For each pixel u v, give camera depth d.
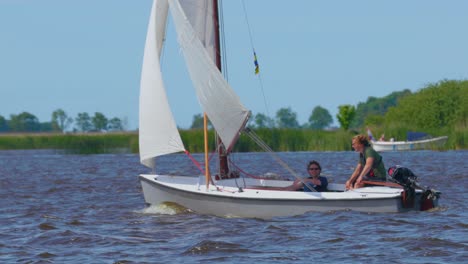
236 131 46.09
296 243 35.94
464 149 145.12
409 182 43.75
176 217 45.25
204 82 46.00
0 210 52.53
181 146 48.31
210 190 45.84
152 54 48.62
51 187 71.75
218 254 33.84
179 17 46.62
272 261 32.12
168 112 48.12
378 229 38.69
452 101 179.00
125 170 100.38
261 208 43.97
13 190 68.81
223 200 44.78
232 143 46.50
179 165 114.88
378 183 44.12
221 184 48.69
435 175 77.25
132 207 52.84
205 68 45.81
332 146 148.75
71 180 81.19
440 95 180.88
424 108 181.12
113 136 171.88
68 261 33.03
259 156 134.38
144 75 48.81
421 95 185.62
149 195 49.12
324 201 43.66
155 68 48.41
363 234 37.59
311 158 123.19
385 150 152.00
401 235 37.03
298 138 149.38
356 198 43.38
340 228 39.25
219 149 49.56
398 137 159.62
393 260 31.70
